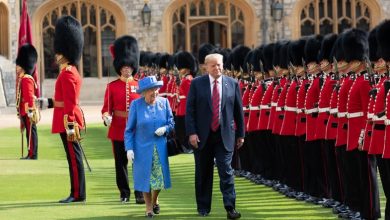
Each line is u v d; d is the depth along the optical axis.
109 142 54.88
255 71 37.09
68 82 30.05
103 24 88.06
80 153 30.52
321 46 30.27
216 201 30.70
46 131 62.31
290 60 32.47
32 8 86.12
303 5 88.56
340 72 28.14
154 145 26.94
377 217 25.84
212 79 27.17
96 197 31.78
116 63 30.47
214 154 27.25
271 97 34.50
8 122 70.12
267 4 88.50
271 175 34.81
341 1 88.62
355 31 27.31
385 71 24.89
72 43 30.77
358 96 25.97
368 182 25.72
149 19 87.44
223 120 26.83
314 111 29.80
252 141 35.56
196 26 89.94
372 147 24.17
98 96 87.62
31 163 42.97
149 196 27.09
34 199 31.34
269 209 28.69
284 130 31.58
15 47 84.06
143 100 27.34
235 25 89.25
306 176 30.42
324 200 29.38
